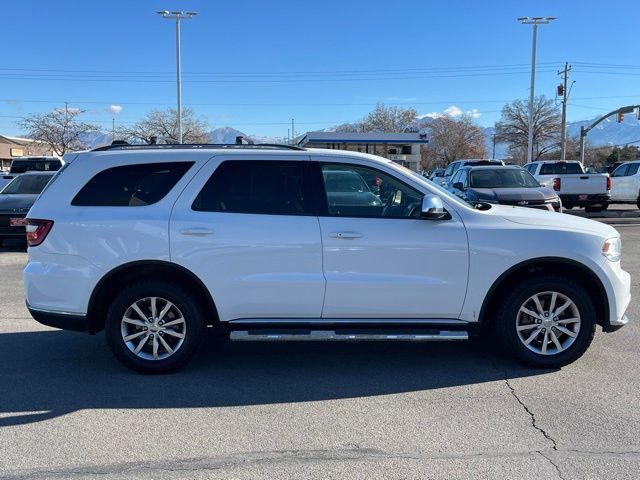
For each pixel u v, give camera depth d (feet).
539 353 15.83
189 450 11.52
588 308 15.58
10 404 13.83
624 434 12.09
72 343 18.74
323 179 15.62
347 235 15.08
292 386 14.97
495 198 39.29
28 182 43.19
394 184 15.72
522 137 262.26
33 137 205.98
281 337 15.24
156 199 15.49
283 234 15.11
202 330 15.69
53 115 206.39
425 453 11.35
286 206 15.43
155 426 12.62
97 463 11.01
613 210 63.98
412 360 16.96
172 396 14.32
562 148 169.37
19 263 34.65
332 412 13.33
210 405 13.76
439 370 16.07
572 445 11.62
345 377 15.60
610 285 15.57
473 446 11.62
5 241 45.37
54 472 10.68
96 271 15.17
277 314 15.42
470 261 15.25
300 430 12.40
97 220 15.23
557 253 15.29
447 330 15.64
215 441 11.91
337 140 163.63
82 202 15.55
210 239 15.08
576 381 15.06
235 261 15.12
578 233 15.49
